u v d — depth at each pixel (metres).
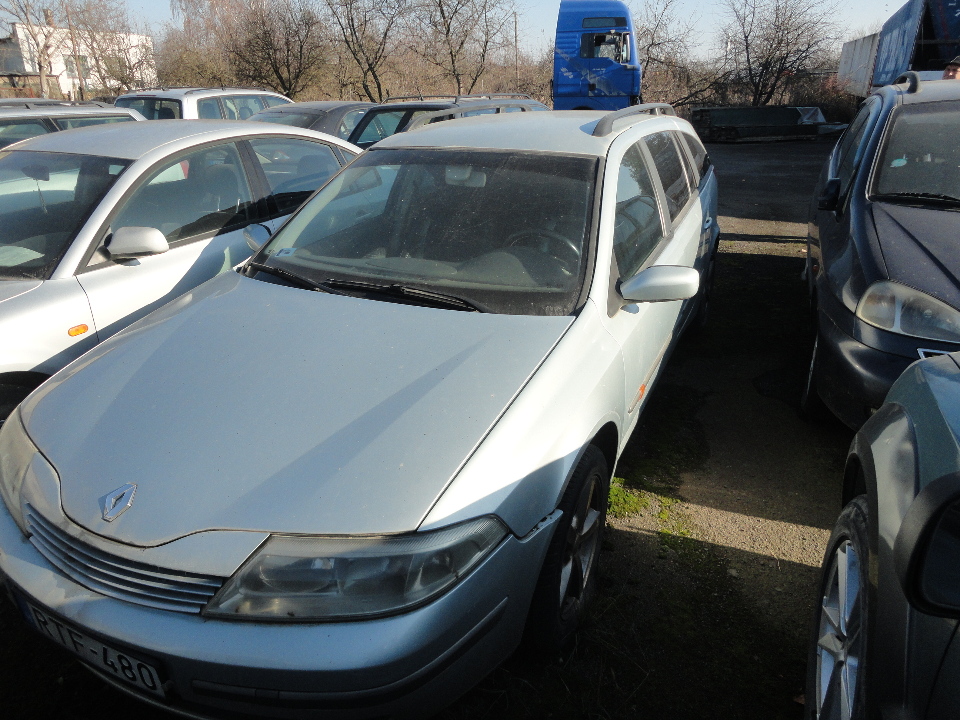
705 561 2.81
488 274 2.63
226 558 1.69
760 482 3.33
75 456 1.98
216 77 21.53
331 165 4.91
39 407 2.23
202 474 1.85
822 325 3.35
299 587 1.67
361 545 1.69
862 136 4.44
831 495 3.23
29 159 3.84
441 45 19.39
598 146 3.09
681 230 3.66
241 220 4.11
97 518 1.81
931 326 2.88
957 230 3.27
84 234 3.34
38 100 9.16
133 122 4.41
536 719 2.15
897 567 1.25
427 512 1.75
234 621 1.66
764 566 2.79
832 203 4.04
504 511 1.88
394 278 2.67
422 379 2.12
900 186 3.74
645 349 2.92
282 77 20.30
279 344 2.33
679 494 3.24
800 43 20.80
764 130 17.31
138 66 24.47
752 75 21.14
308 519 1.72
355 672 1.62
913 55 13.21
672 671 2.31
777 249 7.28
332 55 20.36
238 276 2.92
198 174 3.95
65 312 3.12
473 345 2.27
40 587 1.80
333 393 2.08
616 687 2.25
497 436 1.94
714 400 4.11
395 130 9.12
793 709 2.18
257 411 2.03
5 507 2.01
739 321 5.30
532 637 2.24
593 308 2.49
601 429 2.48
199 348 2.36
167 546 1.72
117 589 1.74
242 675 1.63
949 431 1.54
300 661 1.62
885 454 1.76
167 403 2.11
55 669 2.34
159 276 3.53
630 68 15.52
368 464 1.83
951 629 1.34
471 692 2.23
